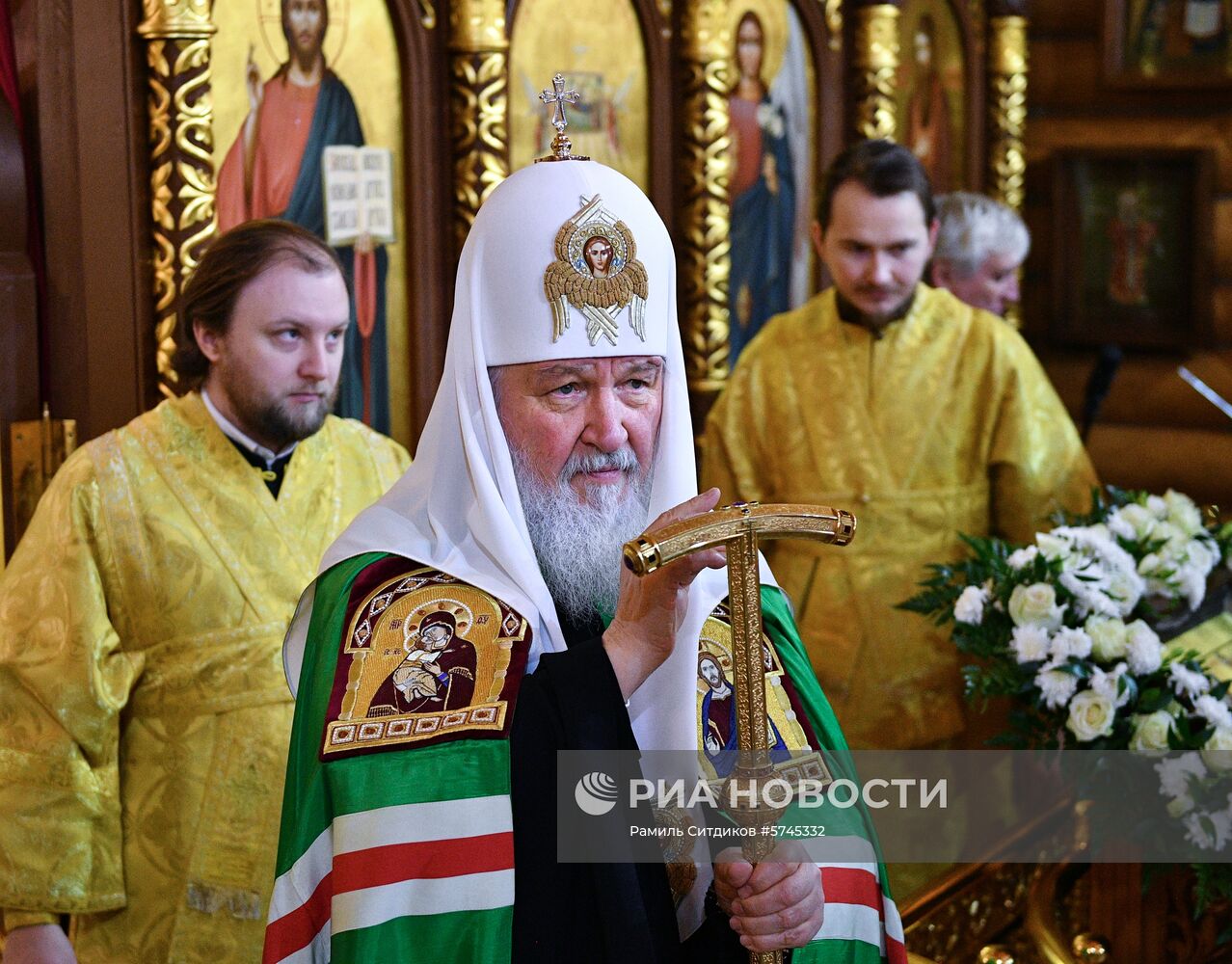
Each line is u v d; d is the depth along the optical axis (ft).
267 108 9.25
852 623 10.03
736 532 4.11
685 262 11.93
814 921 4.44
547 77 10.96
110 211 8.48
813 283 13.28
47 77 8.28
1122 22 14.82
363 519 5.26
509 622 4.76
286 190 9.41
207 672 7.08
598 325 4.88
